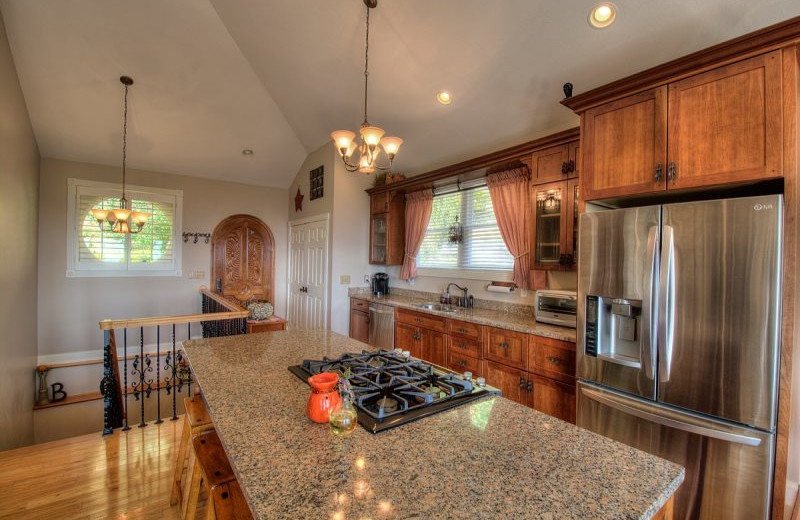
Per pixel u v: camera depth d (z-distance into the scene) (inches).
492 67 113.0
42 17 129.6
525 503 31.4
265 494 31.6
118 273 204.5
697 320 69.2
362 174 204.1
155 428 110.5
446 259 172.6
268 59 153.9
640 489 33.9
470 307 154.1
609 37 91.0
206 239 231.3
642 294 76.0
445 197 173.9
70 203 192.7
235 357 73.6
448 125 146.6
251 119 193.5
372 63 132.0
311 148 217.0
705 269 68.3
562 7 89.4
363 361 66.6
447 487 33.3
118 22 136.6
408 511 29.9
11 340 136.6
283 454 38.2
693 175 71.2
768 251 62.1
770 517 62.8
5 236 129.2
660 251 73.5
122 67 153.3
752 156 64.6
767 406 62.4
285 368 66.7
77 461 91.5
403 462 37.1
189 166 218.8
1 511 73.3
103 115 172.9
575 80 104.7
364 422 44.9
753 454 63.7
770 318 62.1
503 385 113.7
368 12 113.8
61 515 72.4
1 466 88.7
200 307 227.8
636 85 78.7
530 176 124.3
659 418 72.4
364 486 33.1
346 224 199.2
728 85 67.3
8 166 131.7
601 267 83.5
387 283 199.8
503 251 147.7
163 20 138.8
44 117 166.1
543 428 45.6
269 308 138.0
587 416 86.4
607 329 85.8
